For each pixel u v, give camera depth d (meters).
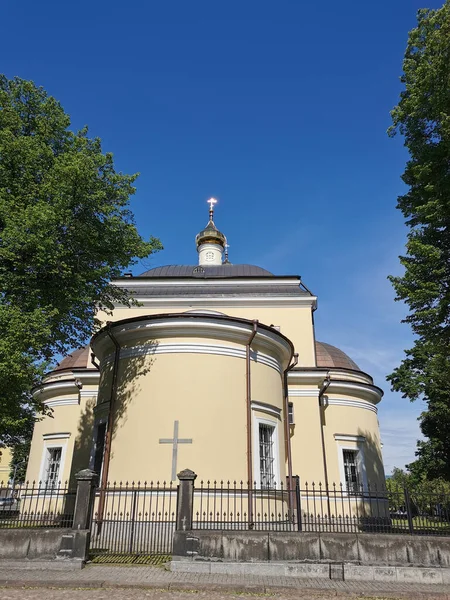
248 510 11.49
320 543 9.17
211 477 12.09
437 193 13.81
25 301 12.70
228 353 13.59
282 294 21.69
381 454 20.83
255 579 8.52
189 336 13.47
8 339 11.33
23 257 12.91
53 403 20.27
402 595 7.79
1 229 13.17
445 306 13.31
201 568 8.95
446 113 13.53
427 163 13.90
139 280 23.39
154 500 11.80
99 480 13.41
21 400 13.39
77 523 9.49
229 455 12.50
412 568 8.84
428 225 14.40
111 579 8.14
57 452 19.66
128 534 11.15
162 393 12.89
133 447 12.50
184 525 9.34
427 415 23.88
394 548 9.10
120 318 21.55
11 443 16.98
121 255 14.97
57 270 12.89
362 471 19.47
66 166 13.09
